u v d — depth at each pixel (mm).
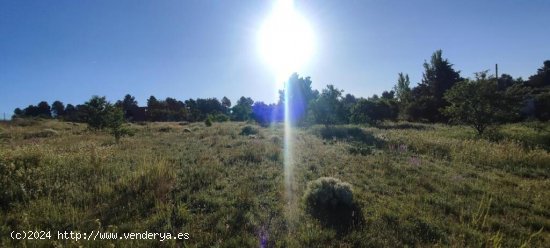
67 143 18047
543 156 12523
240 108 70438
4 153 9445
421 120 41812
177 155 12891
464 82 21031
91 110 26078
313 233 5523
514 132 21344
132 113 86125
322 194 6801
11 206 6445
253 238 5293
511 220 6605
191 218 6066
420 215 6594
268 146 15172
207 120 41125
